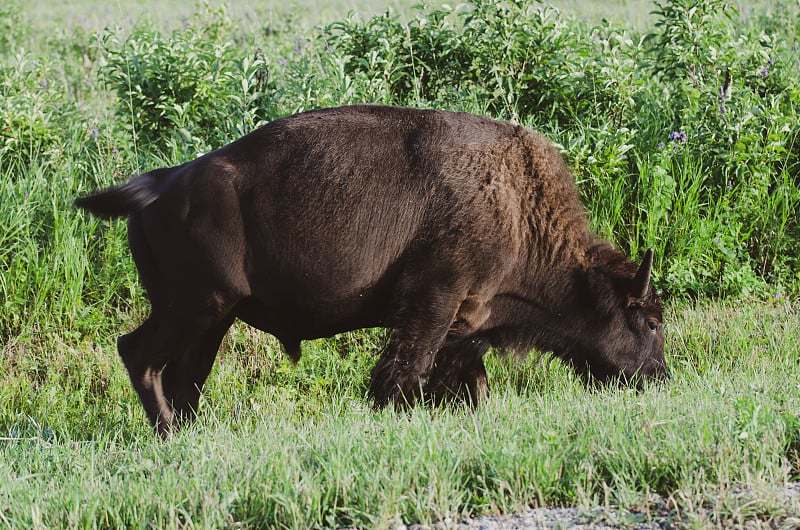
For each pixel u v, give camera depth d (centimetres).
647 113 2941
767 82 3088
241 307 1884
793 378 1895
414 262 1836
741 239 2820
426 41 3067
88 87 3875
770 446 1391
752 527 1184
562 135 2841
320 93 2781
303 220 1794
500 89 2936
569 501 1328
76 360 2428
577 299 1983
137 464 1580
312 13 5762
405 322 1858
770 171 2800
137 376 1895
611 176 2777
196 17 4269
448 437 1531
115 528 1350
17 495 1480
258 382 2381
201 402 2177
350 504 1320
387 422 1677
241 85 2892
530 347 2052
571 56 3003
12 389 2336
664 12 3083
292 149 1809
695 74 3048
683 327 2523
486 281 1869
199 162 1836
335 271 1817
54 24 5850
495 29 3027
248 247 1809
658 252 2694
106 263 2591
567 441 1491
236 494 1337
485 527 1247
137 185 1852
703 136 2844
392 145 1836
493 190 1848
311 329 1925
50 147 2836
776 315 2578
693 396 1708
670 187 2684
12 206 2589
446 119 1873
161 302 1872
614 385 2031
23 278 2519
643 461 1382
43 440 1895
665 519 1227
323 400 2327
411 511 1307
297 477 1380
